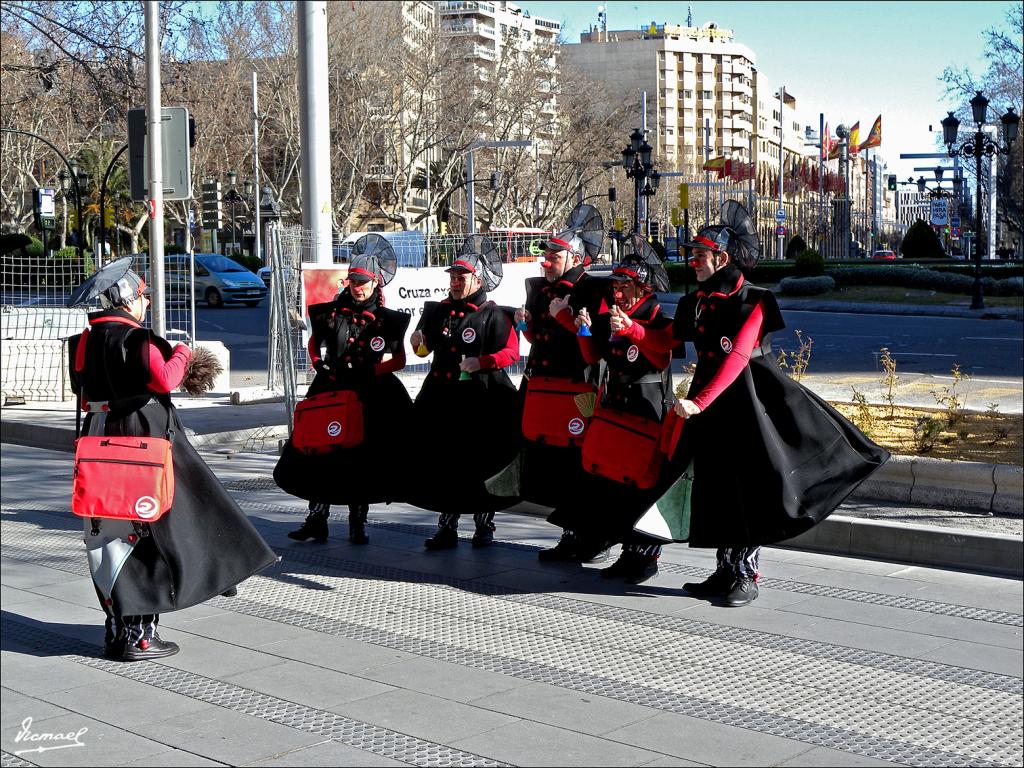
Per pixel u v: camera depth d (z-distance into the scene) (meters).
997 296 34.88
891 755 4.71
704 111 154.25
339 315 8.00
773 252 124.75
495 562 7.95
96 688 5.52
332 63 52.41
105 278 5.80
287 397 12.84
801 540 8.23
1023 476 8.41
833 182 123.12
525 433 7.54
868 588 7.20
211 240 70.81
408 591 7.21
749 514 6.45
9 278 16.94
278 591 7.22
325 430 7.89
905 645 6.12
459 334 7.79
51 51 25.34
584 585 7.34
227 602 6.98
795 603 6.89
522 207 69.50
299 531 8.55
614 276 6.96
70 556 8.20
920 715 5.16
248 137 54.72
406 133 57.62
